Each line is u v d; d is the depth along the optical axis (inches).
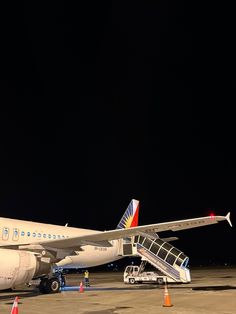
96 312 426.3
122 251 895.1
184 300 514.9
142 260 873.5
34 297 587.2
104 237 615.5
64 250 639.8
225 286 754.2
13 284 548.4
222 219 573.0
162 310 434.6
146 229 601.0
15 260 548.1
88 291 684.7
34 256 582.9
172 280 826.8
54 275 663.8
